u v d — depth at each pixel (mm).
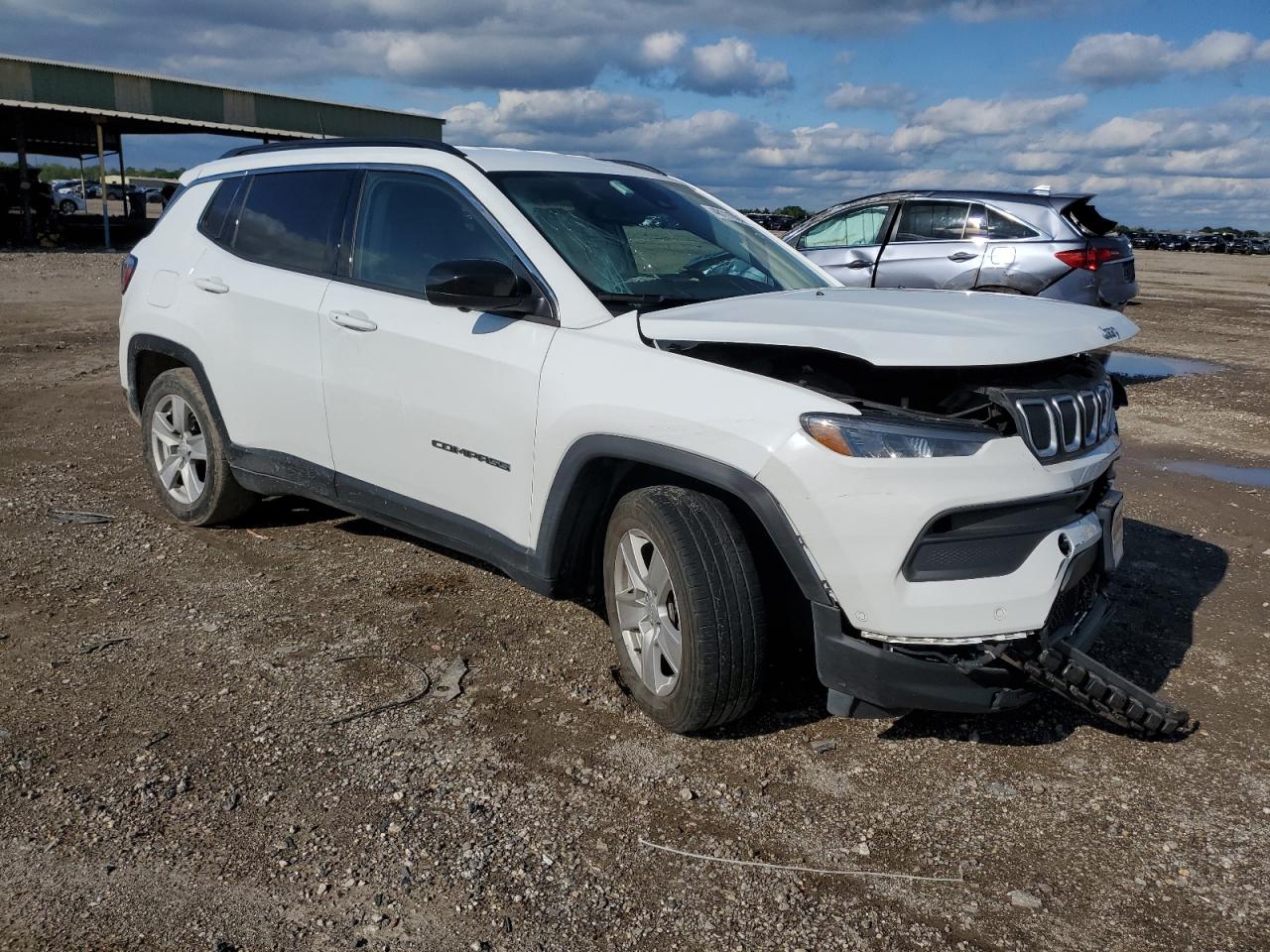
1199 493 6180
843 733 3260
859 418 2760
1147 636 4094
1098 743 3270
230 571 4465
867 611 2785
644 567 3234
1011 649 2824
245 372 4441
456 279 3309
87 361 9867
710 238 4070
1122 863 2656
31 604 4035
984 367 2992
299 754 3020
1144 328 15391
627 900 2451
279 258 4410
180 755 2994
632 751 3109
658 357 3109
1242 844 2748
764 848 2672
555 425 3283
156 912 2348
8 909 2340
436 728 3199
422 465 3812
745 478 2857
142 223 30734
